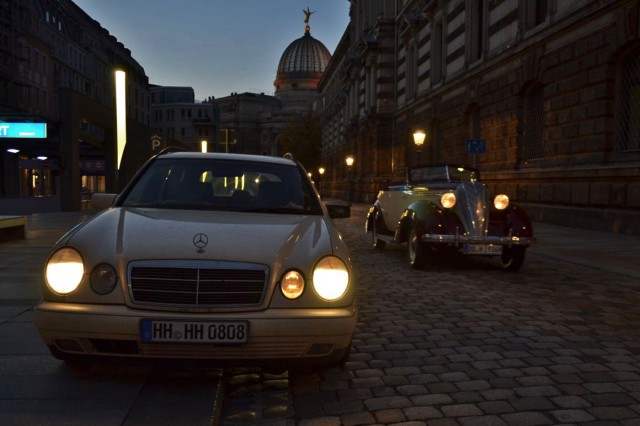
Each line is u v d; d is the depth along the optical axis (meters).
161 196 4.26
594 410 3.20
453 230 7.91
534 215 17.16
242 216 3.86
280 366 3.17
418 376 3.76
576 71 15.03
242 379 3.64
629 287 7.05
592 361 4.10
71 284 3.08
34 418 2.75
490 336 4.76
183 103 107.12
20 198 49.12
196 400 3.05
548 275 7.99
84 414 2.81
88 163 38.62
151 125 97.88
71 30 66.88
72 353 3.11
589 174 14.38
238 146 130.75
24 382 3.23
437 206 8.19
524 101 18.42
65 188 21.86
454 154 24.14
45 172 62.19
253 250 3.19
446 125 25.25
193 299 3.03
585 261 9.09
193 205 4.13
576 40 14.98
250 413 3.12
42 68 58.16
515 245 7.93
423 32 29.27
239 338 3.00
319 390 3.51
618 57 13.69
